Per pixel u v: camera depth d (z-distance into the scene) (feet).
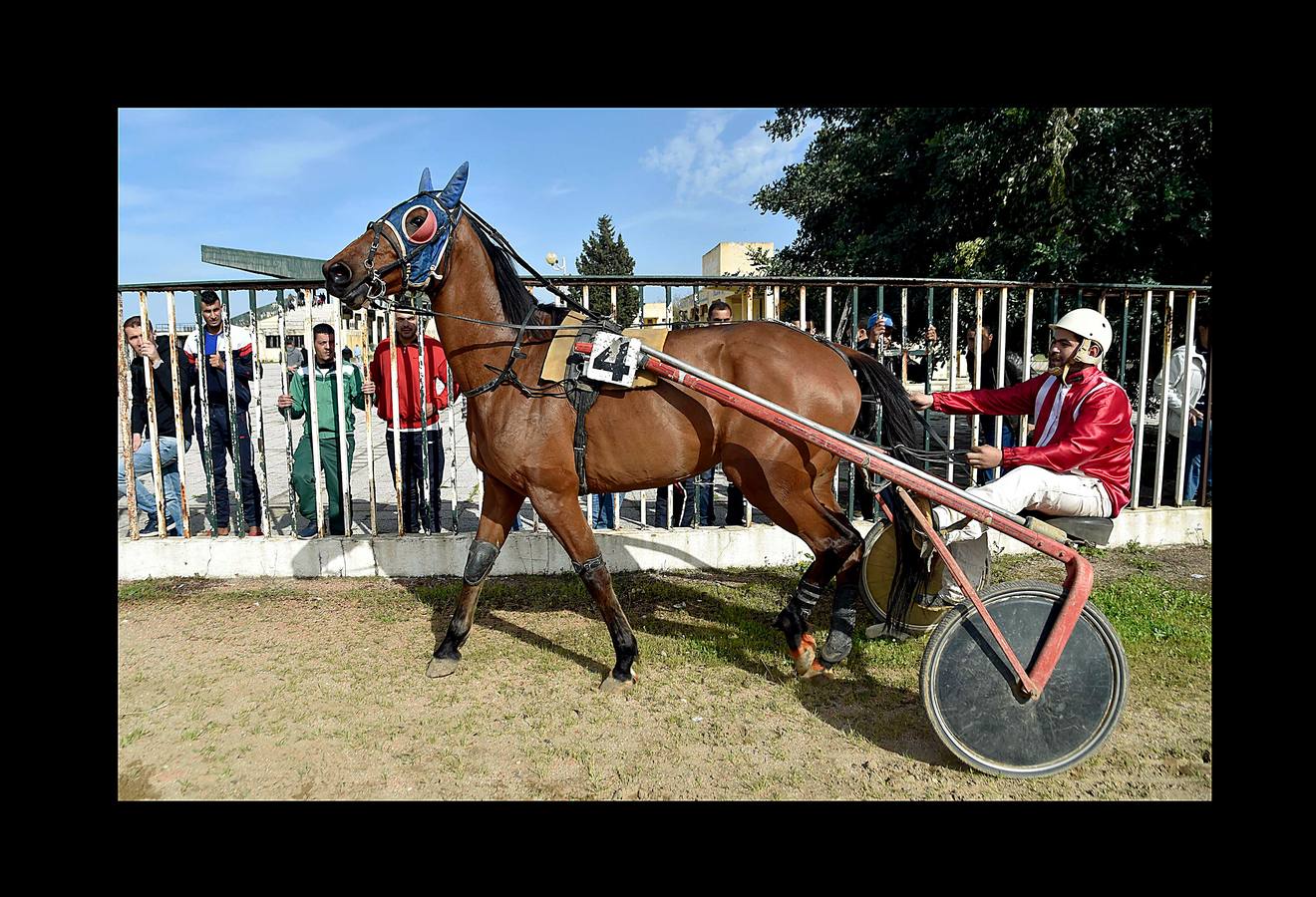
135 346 17.08
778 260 40.37
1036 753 9.25
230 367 17.42
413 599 15.88
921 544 11.52
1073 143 22.02
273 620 14.75
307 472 18.85
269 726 10.77
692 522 19.33
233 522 20.57
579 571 11.58
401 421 18.15
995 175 26.00
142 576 17.31
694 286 16.99
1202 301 23.03
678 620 14.65
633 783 9.32
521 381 11.43
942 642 9.17
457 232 11.57
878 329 18.02
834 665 12.50
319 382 18.86
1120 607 14.56
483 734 10.53
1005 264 25.71
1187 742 10.08
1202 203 22.56
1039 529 9.37
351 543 17.35
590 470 11.46
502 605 15.53
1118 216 22.74
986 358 22.77
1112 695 9.20
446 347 11.95
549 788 9.25
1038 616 9.19
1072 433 10.61
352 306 11.33
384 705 11.38
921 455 11.48
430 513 18.86
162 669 12.61
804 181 37.17
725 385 10.16
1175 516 19.27
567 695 11.65
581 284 16.79
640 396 11.13
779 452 11.06
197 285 16.96
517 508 12.79
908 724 10.69
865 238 32.19
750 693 11.65
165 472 19.39
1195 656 12.47
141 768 9.68
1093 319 10.93
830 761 9.78
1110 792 9.05
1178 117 21.76
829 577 11.93
